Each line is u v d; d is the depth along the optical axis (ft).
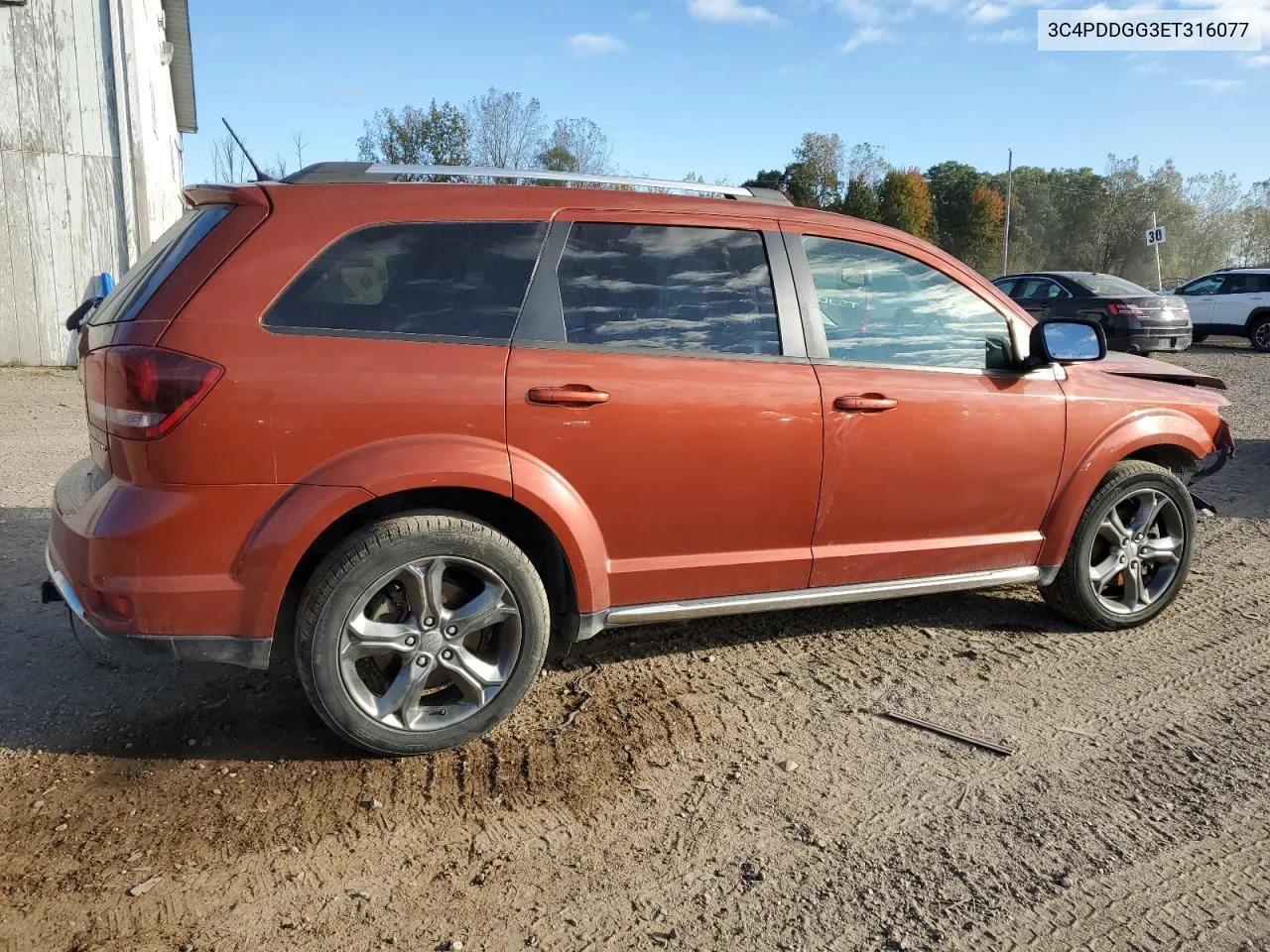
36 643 13.15
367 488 9.52
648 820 9.45
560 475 10.43
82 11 37.81
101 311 10.63
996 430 12.69
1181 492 14.37
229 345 9.21
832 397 11.64
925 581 12.87
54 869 8.46
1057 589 14.17
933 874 8.67
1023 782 10.19
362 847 8.93
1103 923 8.04
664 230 11.27
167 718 11.20
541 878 8.57
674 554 11.32
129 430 9.04
